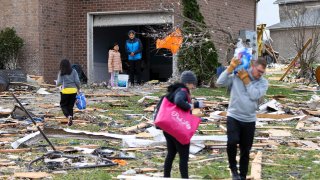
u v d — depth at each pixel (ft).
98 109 73.00
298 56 122.62
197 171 37.76
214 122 63.57
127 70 128.06
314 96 86.69
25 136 51.13
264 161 41.47
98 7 115.34
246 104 32.27
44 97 87.35
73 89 60.39
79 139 51.67
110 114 69.31
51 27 112.37
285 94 93.61
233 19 122.21
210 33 94.12
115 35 129.18
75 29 117.29
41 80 106.73
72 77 60.75
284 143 49.93
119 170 38.37
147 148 46.73
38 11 109.70
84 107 62.95
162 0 108.06
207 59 98.78
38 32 109.81
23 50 111.04
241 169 33.35
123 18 114.83
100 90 96.43
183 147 31.94
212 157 43.19
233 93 32.63
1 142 50.14
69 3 116.47
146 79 134.62
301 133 56.54
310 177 36.29
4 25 113.19
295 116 67.72
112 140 51.34
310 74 121.49
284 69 155.33
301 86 108.58
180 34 88.33
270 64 178.29
